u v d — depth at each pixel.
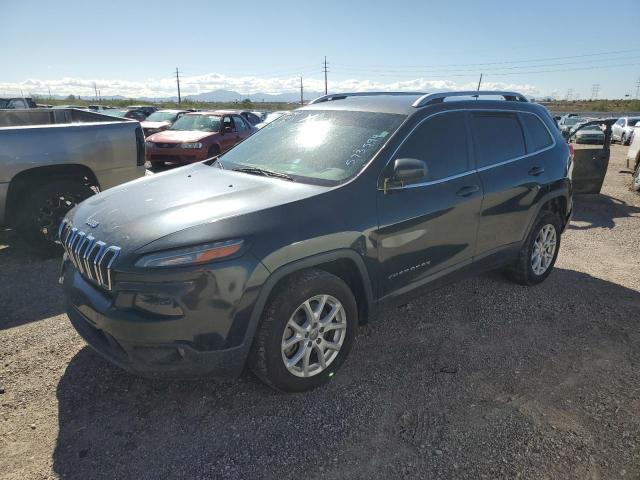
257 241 2.60
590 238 6.70
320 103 4.28
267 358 2.73
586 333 3.86
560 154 4.73
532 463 2.46
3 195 4.95
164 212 2.81
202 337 2.53
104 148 5.59
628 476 2.40
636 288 4.82
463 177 3.72
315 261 2.79
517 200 4.20
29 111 7.21
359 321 3.30
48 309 4.09
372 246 3.08
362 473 2.38
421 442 2.59
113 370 3.21
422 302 4.36
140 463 2.43
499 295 4.54
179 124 13.60
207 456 2.47
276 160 3.59
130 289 2.50
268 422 2.73
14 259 5.36
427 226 3.41
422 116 3.54
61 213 5.39
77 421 2.72
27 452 2.48
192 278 2.45
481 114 4.03
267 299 2.72
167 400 2.91
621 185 11.37
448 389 3.07
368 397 2.97
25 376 3.12
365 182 3.10
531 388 3.10
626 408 2.93
